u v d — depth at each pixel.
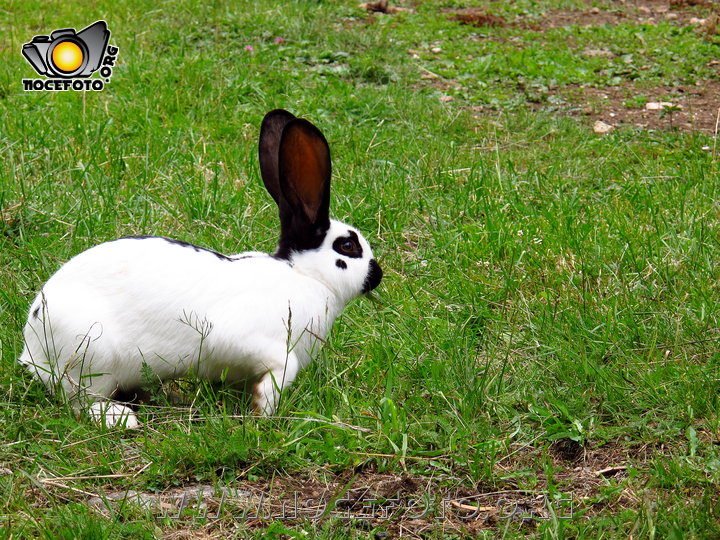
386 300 7.98
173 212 9.28
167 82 13.53
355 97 13.72
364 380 6.84
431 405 6.59
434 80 15.36
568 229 9.30
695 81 15.70
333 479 5.91
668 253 8.77
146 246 6.39
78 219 8.78
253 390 6.36
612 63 16.55
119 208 9.45
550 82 15.49
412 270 8.73
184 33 16.23
